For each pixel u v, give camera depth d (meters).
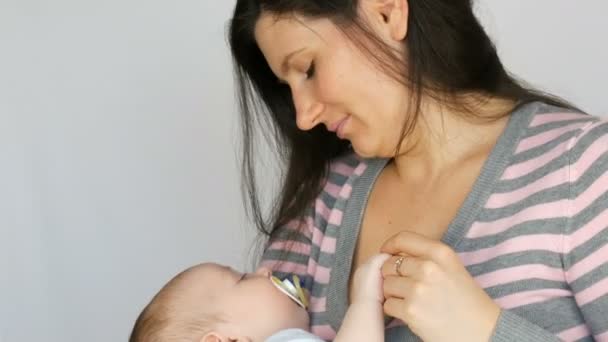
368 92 1.29
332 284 1.39
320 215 1.49
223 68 2.38
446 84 1.31
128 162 2.45
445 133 1.33
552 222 1.18
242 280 1.46
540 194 1.20
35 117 2.44
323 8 1.25
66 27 2.40
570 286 1.18
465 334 1.11
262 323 1.43
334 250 1.43
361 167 1.46
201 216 2.46
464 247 1.24
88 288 2.51
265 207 2.32
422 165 1.37
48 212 2.48
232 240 2.46
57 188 2.47
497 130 1.32
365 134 1.33
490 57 1.35
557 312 1.18
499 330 1.11
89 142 2.45
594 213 1.15
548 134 1.24
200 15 2.37
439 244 1.14
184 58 2.39
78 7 2.39
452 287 1.12
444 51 1.30
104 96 2.42
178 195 2.46
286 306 1.44
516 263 1.20
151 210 2.47
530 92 1.37
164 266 2.50
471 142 1.33
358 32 1.26
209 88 2.40
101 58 2.41
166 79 2.41
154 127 2.43
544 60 2.21
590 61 2.19
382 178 1.43
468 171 1.31
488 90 1.34
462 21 1.31
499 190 1.24
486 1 2.21
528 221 1.20
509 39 2.22
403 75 1.29
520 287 1.19
